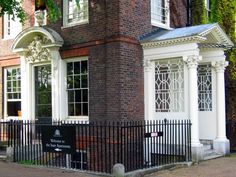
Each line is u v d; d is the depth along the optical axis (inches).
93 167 495.8
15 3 514.6
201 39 538.0
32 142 555.8
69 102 621.0
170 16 653.9
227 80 684.7
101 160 479.8
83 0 608.7
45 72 653.3
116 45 553.3
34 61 652.7
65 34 619.5
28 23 683.4
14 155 535.2
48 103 646.5
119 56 550.0
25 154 537.3
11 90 713.6
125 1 564.4
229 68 685.9
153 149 505.0
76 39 604.4
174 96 573.0
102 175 429.1
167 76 580.1
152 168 458.3
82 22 599.5
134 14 578.9
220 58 603.8
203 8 693.3
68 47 612.4
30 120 611.8
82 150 496.4
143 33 593.9
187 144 526.6
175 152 518.6
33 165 498.9
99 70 574.2
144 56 585.9
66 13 626.2
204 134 626.2
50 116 642.2
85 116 598.2
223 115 609.3
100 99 571.2
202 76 632.4
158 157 498.0
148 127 529.7
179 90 567.2
